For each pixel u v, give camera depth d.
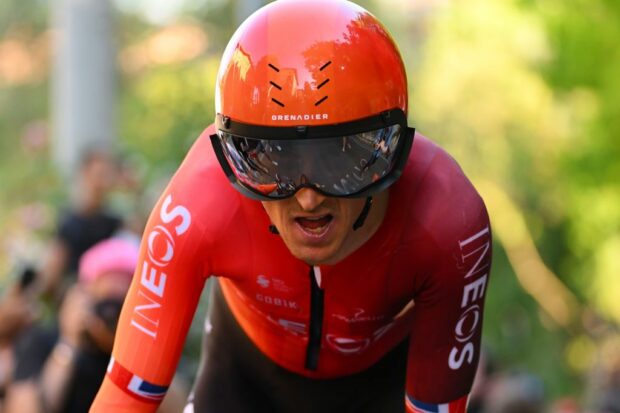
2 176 18.05
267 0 13.74
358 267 4.92
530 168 26.80
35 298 10.09
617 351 14.11
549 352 27.20
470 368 5.04
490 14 24.61
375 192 4.52
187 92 17.50
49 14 27.47
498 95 26.03
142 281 4.91
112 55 16.84
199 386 5.79
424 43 29.56
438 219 4.83
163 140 16.50
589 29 17.98
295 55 4.36
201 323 11.40
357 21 4.47
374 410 5.77
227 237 4.88
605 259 23.48
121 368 4.91
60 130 16.97
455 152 26.88
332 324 5.17
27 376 8.50
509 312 27.89
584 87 18.70
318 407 5.72
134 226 11.61
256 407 5.75
